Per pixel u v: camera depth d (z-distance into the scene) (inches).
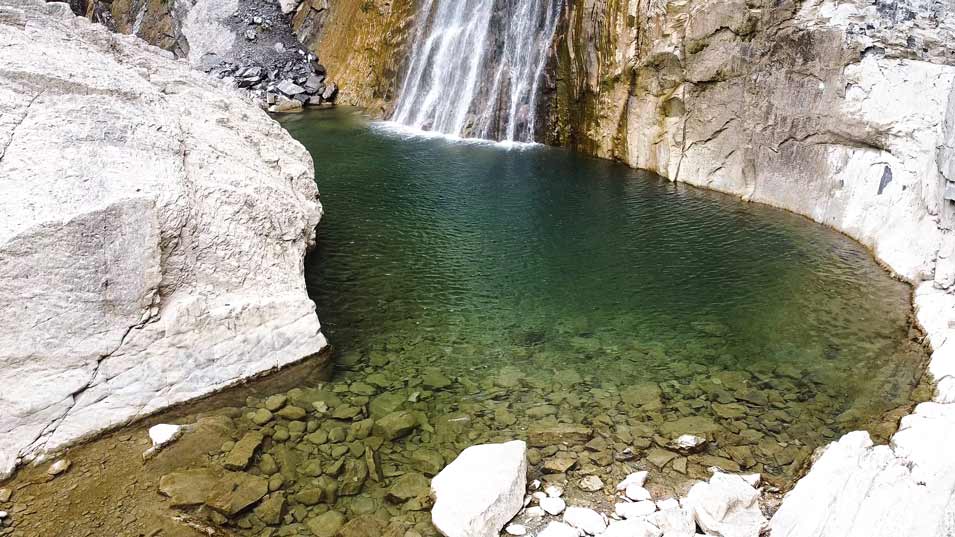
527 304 368.5
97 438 238.7
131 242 253.1
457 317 351.3
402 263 414.0
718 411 274.4
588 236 462.6
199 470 226.5
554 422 265.0
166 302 265.0
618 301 373.1
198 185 288.2
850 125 446.6
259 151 381.7
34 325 232.5
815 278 397.1
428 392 283.7
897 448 216.7
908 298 366.0
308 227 388.8
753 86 507.2
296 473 230.2
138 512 207.8
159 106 310.0
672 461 243.8
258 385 278.2
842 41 446.6
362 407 269.6
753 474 233.0
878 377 299.0
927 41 422.0
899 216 410.6
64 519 203.6
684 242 452.1
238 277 287.7
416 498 220.5
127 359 249.6
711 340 333.1
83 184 250.4
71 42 320.5
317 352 299.6
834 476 203.5
